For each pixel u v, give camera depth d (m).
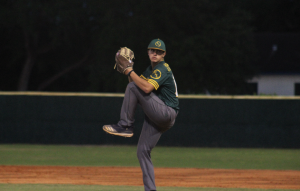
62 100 44.38
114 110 43.94
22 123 44.53
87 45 103.00
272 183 24.30
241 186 23.12
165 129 15.97
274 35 110.25
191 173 27.88
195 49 71.19
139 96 15.01
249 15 82.00
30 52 102.81
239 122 42.91
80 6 91.62
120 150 40.28
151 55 15.67
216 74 75.19
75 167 30.16
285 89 96.94
